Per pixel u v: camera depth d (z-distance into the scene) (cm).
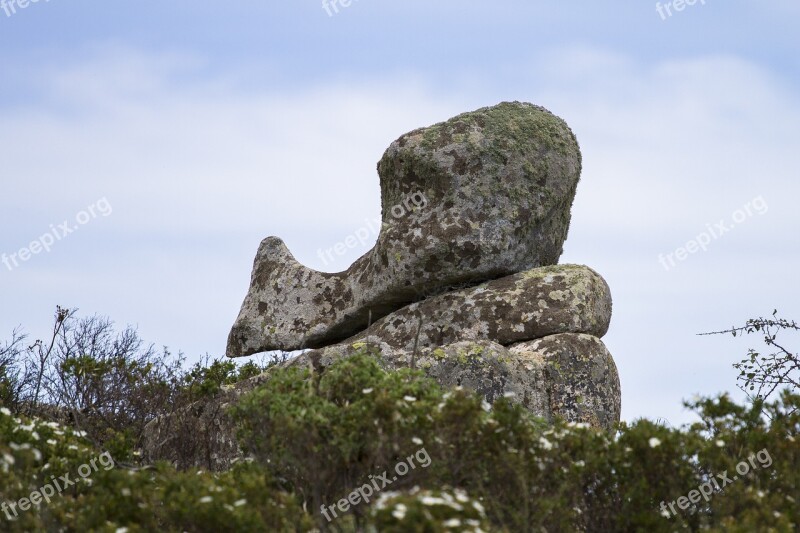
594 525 2569
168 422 3534
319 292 4169
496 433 2484
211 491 2316
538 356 3578
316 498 2511
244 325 4259
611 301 3966
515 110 3994
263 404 2658
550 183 3888
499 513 2392
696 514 2550
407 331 3791
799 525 2370
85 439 3069
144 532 2281
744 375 3878
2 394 3944
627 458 2538
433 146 3866
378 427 2481
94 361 3803
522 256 3856
